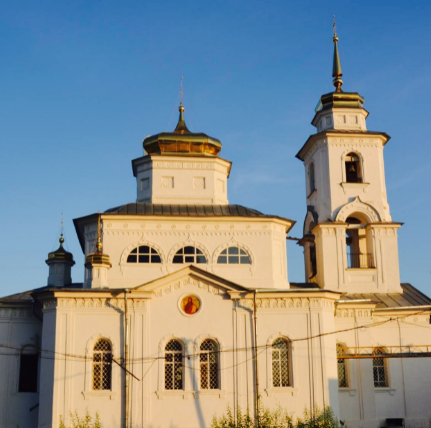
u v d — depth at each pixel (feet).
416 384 164.66
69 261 181.16
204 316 140.87
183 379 137.28
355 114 188.03
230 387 137.59
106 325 139.03
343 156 182.19
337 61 195.83
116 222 154.51
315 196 185.47
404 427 161.07
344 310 163.94
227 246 155.63
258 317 142.00
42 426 134.31
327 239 174.91
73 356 136.87
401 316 166.91
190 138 176.24
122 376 136.15
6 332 160.45
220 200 172.04
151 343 138.51
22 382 157.99
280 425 135.44
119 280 150.61
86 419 132.46
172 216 154.81
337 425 136.46
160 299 140.97
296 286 172.96
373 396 158.71
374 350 165.99
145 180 171.42
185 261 153.99
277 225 160.15
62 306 139.13
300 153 196.75
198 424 135.03
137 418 134.21
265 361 139.54
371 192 180.34
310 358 140.46
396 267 175.83
